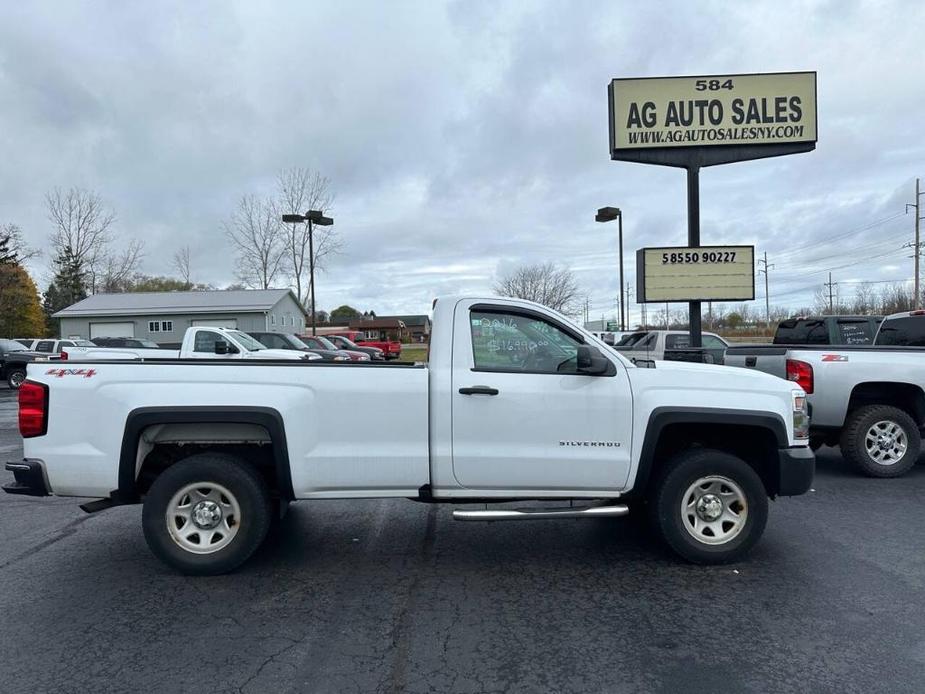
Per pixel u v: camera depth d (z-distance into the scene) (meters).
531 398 4.58
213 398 4.44
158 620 3.88
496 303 4.77
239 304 39.25
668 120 12.15
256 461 4.90
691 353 11.49
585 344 4.77
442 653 3.47
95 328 39.09
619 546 5.22
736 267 12.31
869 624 3.74
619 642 3.57
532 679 3.20
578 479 4.64
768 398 4.70
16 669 3.31
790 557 4.86
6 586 4.44
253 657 3.43
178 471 4.50
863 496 6.60
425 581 4.50
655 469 4.95
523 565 4.80
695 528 4.73
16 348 23.36
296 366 4.56
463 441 4.56
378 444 4.54
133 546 5.33
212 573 4.55
